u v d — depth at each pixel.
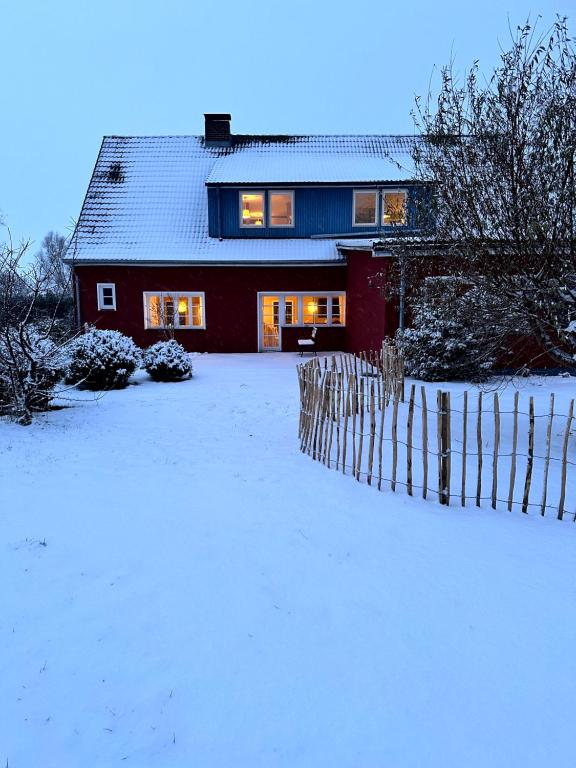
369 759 2.70
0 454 7.75
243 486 6.38
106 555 4.71
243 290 20.36
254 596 4.09
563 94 6.92
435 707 3.02
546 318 7.34
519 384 13.21
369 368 13.48
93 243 20.05
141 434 8.98
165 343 15.03
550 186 6.73
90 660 3.40
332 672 3.29
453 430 8.85
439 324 12.99
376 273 15.28
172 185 22.12
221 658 3.42
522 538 5.02
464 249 7.55
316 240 20.59
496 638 3.60
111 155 23.06
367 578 4.34
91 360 13.36
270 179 20.02
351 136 23.23
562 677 3.24
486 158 7.21
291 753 2.74
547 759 2.69
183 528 5.23
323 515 5.53
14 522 5.36
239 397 12.08
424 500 5.95
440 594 4.11
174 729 2.89
